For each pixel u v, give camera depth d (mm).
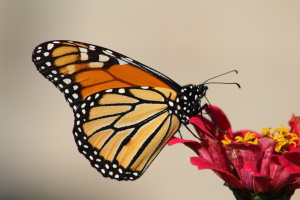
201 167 580
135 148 621
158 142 622
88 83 622
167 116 619
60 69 617
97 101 621
